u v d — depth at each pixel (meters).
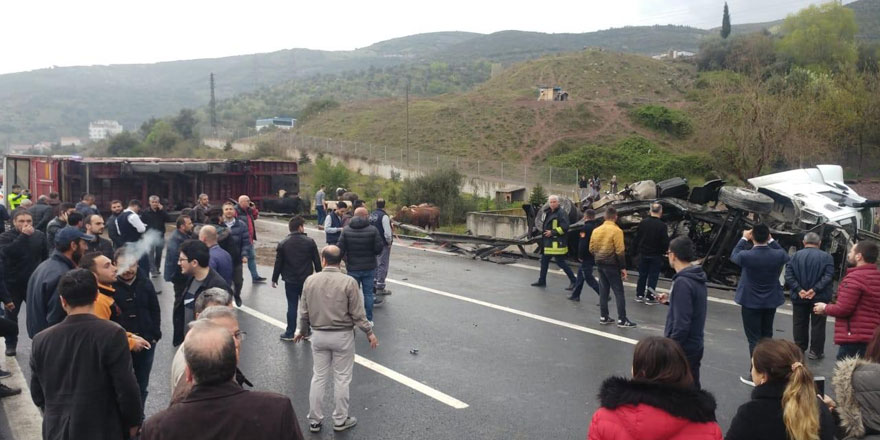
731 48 88.94
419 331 9.49
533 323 9.97
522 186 40.81
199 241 6.36
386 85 177.12
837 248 11.98
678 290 5.62
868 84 43.84
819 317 8.13
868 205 13.47
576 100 74.88
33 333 5.78
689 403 3.05
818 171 14.77
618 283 9.71
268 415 2.87
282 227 22.62
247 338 9.06
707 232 13.93
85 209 13.51
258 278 12.96
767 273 7.14
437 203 29.64
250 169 25.66
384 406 6.68
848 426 3.82
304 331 6.22
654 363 3.26
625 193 15.05
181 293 6.64
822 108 41.75
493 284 13.03
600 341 9.02
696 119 62.66
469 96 85.44
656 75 90.31
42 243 8.73
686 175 48.94
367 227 9.67
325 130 75.44
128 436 4.36
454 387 7.21
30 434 6.07
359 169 53.25
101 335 4.17
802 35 76.25
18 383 7.38
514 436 5.97
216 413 2.82
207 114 149.25
